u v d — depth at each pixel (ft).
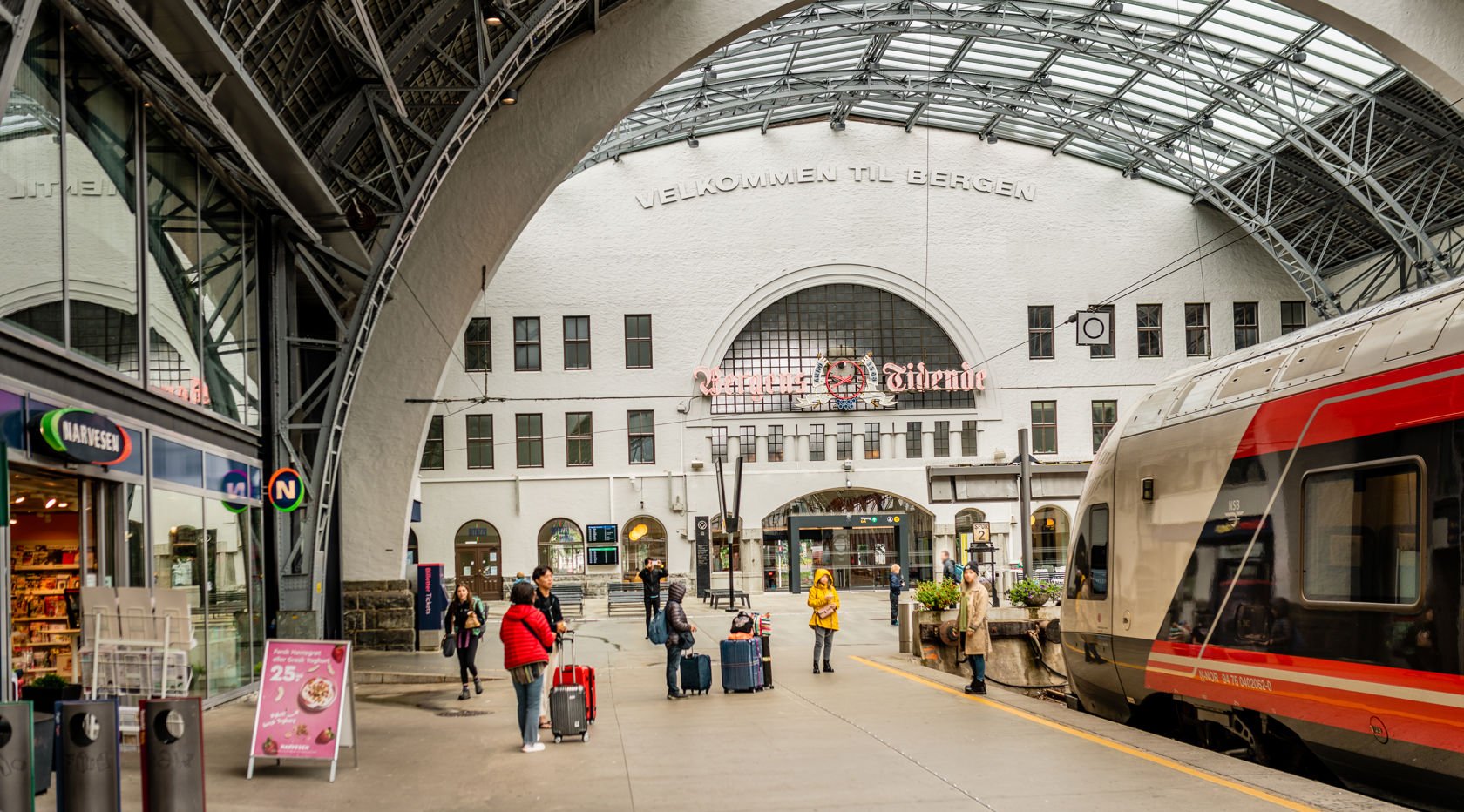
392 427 84.48
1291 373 34.91
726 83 141.69
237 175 54.70
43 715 30.27
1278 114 127.65
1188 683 39.01
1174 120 148.66
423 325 84.33
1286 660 33.35
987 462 157.99
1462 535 26.89
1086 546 48.14
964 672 74.18
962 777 31.71
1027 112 155.12
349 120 64.13
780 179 159.94
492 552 152.66
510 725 45.55
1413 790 29.14
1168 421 42.24
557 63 84.64
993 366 159.74
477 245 84.38
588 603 145.79
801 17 125.18
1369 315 32.76
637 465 155.12
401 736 42.70
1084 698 49.42
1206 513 38.37
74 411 35.37
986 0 123.75
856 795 29.68
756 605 134.21
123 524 41.42
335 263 65.51
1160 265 161.48
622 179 158.10
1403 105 121.70
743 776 32.78
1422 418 28.58
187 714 26.23
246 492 57.41
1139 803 27.71
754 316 158.61
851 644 84.28
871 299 161.27
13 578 36.35
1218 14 120.67
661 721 44.98
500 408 154.10
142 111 44.27
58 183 36.88
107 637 32.63
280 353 63.21
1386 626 29.25
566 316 156.25
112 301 41.29
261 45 51.85
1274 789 28.86
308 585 63.36
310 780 33.37
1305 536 32.96
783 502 156.97
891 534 159.53
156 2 37.29
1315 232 152.35
